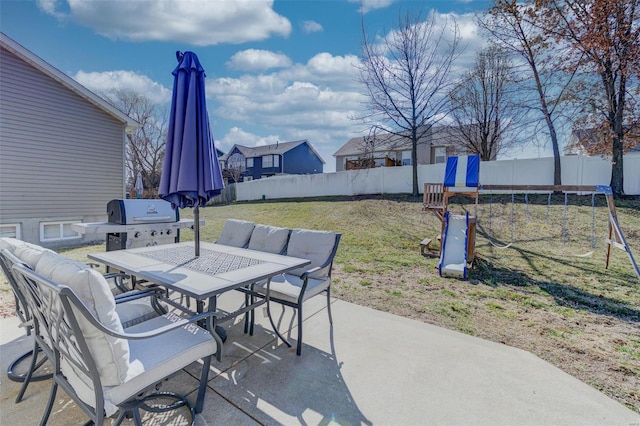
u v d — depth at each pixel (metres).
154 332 1.55
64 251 6.99
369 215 10.53
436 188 7.50
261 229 3.67
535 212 9.02
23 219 7.19
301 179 16.47
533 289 4.52
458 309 3.74
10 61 6.88
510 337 3.03
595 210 8.52
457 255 5.73
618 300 4.08
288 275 3.27
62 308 1.33
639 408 2.01
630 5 7.80
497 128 13.90
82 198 8.09
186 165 2.69
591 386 2.23
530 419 1.87
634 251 6.26
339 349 2.67
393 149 18.17
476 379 2.26
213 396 2.07
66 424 1.80
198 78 2.83
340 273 5.32
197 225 2.92
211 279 2.16
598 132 9.55
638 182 9.28
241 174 30.98
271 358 2.53
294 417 1.88
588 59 8.69
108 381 1.42
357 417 1.88
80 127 7.98
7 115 6.89
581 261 5.92
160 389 2.12
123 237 3.96
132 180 25.17
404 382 2.22
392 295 4.23
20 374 2.24
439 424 1.82
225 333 2.82
